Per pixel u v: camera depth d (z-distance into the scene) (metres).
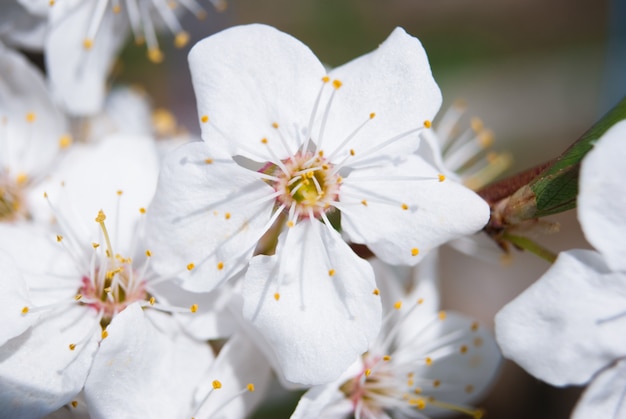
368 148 0.10
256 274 0.10
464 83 0.23
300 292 0.10
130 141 0.11
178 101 0.17
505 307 0.09
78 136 0.12
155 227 0.10
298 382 0.10
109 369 0.10
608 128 0.09
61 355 0.10
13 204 0.11
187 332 0.10
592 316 0.09
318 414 0.10
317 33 0.22
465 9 0.23
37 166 0.11
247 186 0.10
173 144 0.13
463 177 0.12
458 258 0.18
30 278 0.10
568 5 0.24
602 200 0.09
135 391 0.10
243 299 0.10
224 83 0.10
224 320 0.10
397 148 0.10
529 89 0.23
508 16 0.24
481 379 0.11
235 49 0.10
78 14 0.11
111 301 0.10
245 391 0.10
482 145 0.13
